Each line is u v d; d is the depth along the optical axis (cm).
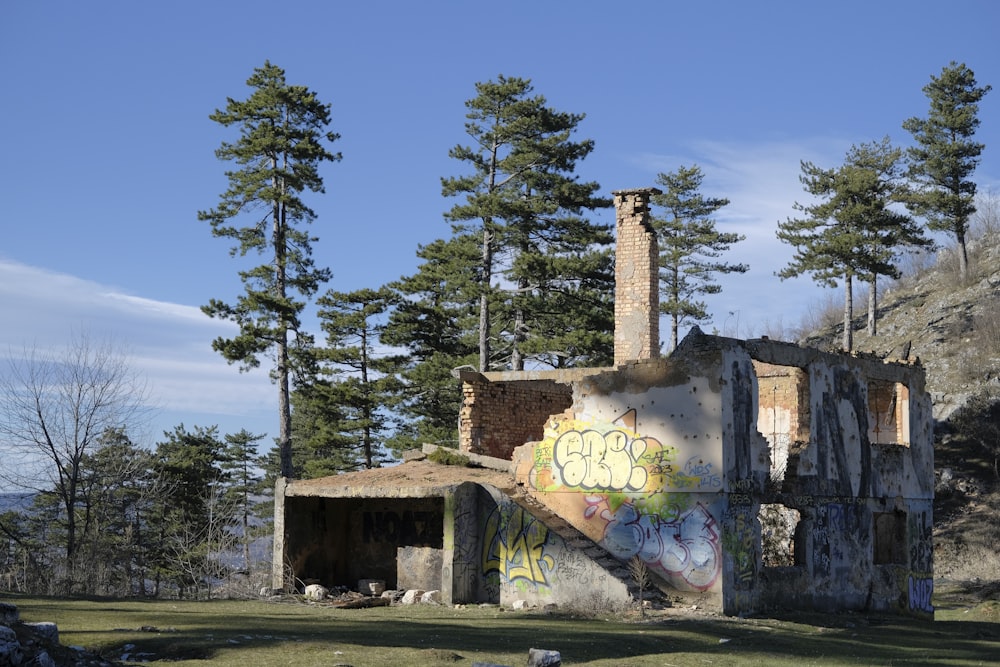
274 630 1520
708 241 6106
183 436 5347
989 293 6328
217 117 4259
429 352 4603
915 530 2614
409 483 2322
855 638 1778
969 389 5341
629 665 1297
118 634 1384
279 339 4119
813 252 5378
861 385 2462
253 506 5866
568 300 4066
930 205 6078
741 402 2061
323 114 4331
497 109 4353
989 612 2856
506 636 1543
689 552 2011
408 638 1469
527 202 4141
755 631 1759
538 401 2864
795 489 2203
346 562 2592
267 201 4222
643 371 2128
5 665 951
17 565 3634
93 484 4062
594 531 2152
